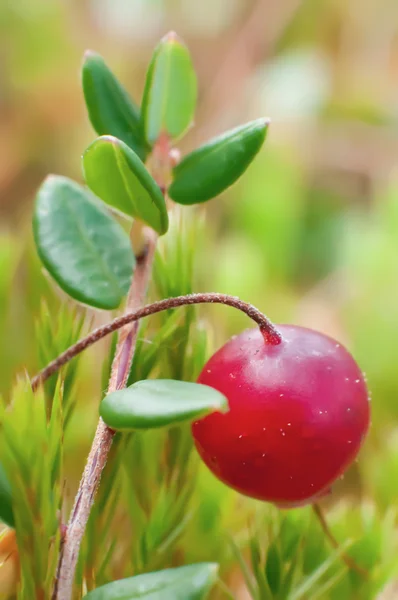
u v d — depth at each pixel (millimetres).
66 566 106
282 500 114
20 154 320
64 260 124
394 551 134
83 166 112
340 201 313
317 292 251
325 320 232
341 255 258
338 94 355
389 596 141
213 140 119
